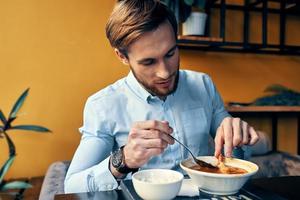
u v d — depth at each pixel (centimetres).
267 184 71
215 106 113
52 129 177
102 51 181
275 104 183
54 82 175
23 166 174
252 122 205
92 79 181
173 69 77
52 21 173
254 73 205
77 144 181
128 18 72
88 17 178
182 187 61
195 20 168
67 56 176
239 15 198
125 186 64
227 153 72
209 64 196
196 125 103
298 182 73
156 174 62
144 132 69
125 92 102
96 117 98
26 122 173
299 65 212
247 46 182
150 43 71
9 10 166
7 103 169
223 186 56
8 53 168
